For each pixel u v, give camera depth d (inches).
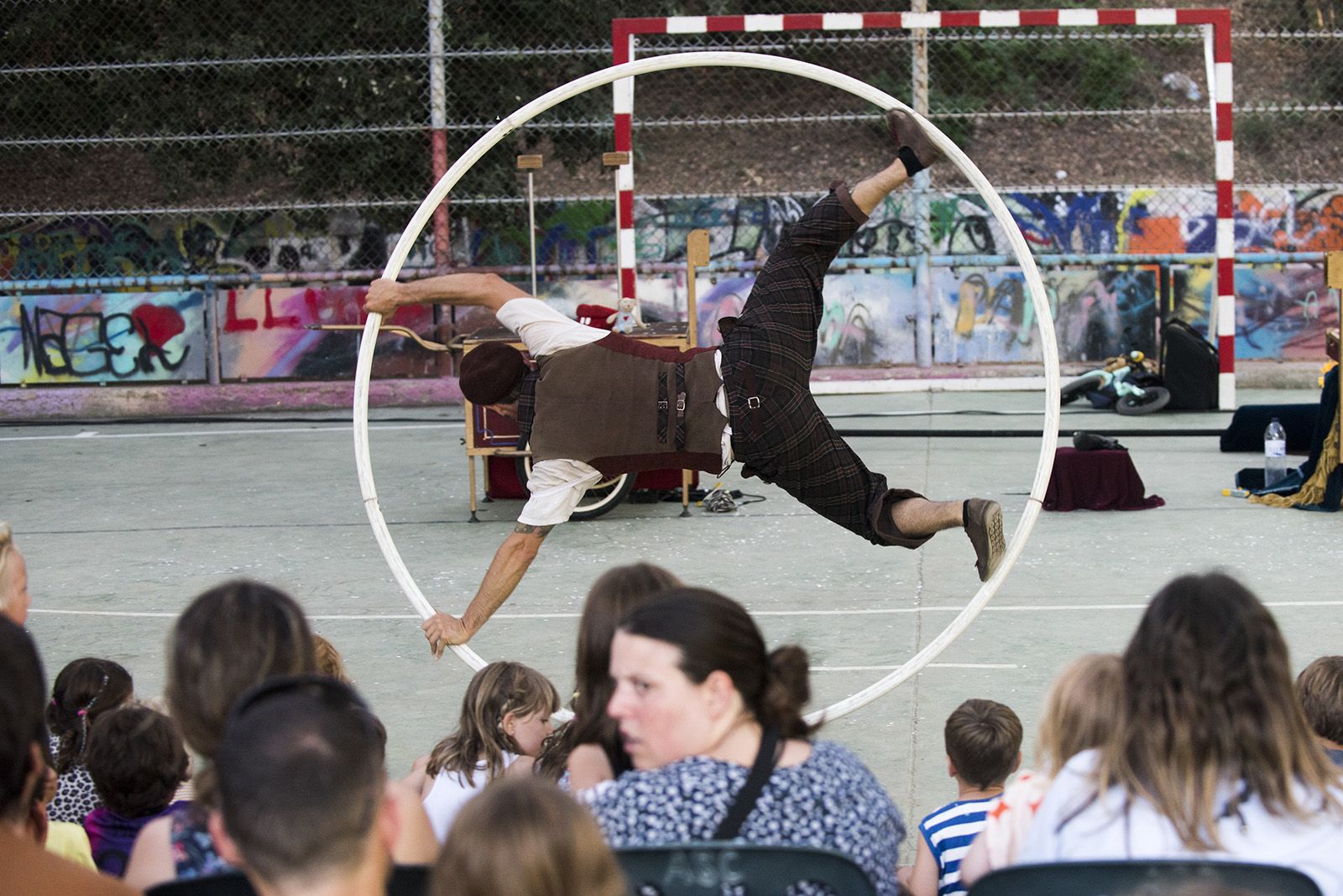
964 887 140.6
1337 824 102.5
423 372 697.0
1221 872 94.3
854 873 96.9
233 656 104.7
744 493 458.0
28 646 94.5
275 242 721.0
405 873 95.7
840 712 224.4
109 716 140.3
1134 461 496.4
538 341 211.2
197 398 674.8
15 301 685.9
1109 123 869.2
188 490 470.3
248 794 81.6
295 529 408.2
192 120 694.5
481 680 158.7
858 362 728.3
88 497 458.9
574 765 123.3
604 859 79.0
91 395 669.3
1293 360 727.7
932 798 205.8
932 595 324.8
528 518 211.5
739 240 746.2
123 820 140.6
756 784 105.0
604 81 237.3
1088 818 104.3
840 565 356.5
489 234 728.3
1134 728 103.8
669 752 107.9
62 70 615.5
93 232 726.5
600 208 741.9
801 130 850.1
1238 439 505.4
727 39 854.5
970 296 725.9
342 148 701.9
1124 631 288.7
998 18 591.2
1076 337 722.2
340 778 82.2
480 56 647.8
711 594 109.4
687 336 437.7
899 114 217.0
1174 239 762.2
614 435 208.2
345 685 90.5
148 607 323.3
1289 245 773.9
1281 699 102.5
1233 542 370.6
